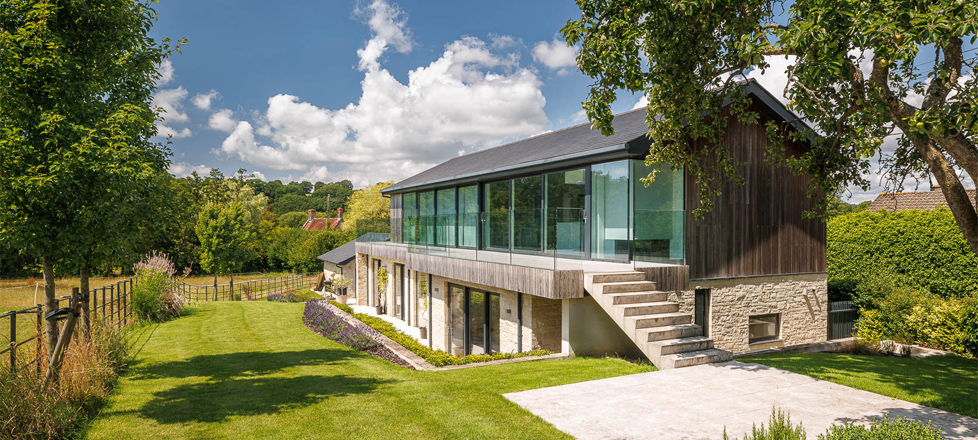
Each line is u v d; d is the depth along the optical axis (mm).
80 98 6805
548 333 11227
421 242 16000
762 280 12641
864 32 4977
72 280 30766
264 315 18484
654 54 7801
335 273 28328
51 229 6402
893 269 16438
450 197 18719
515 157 15133
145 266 16766
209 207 44969
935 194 18953
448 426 5812
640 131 10820
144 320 16031
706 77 7996
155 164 8203
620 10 7867
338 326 14586
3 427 5113
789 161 9523
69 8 6727
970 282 14445
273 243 51844
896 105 5992
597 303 10211
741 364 8609
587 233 11773
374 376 8453
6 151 5961
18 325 14258
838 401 6633
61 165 5910
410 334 17469
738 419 5949
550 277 9367
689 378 7711
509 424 5840
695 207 11539
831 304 14508
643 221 10727
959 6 4559
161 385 7957
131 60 7734
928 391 7109
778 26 7402
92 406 6676
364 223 24859
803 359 10203
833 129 8797
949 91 5973
